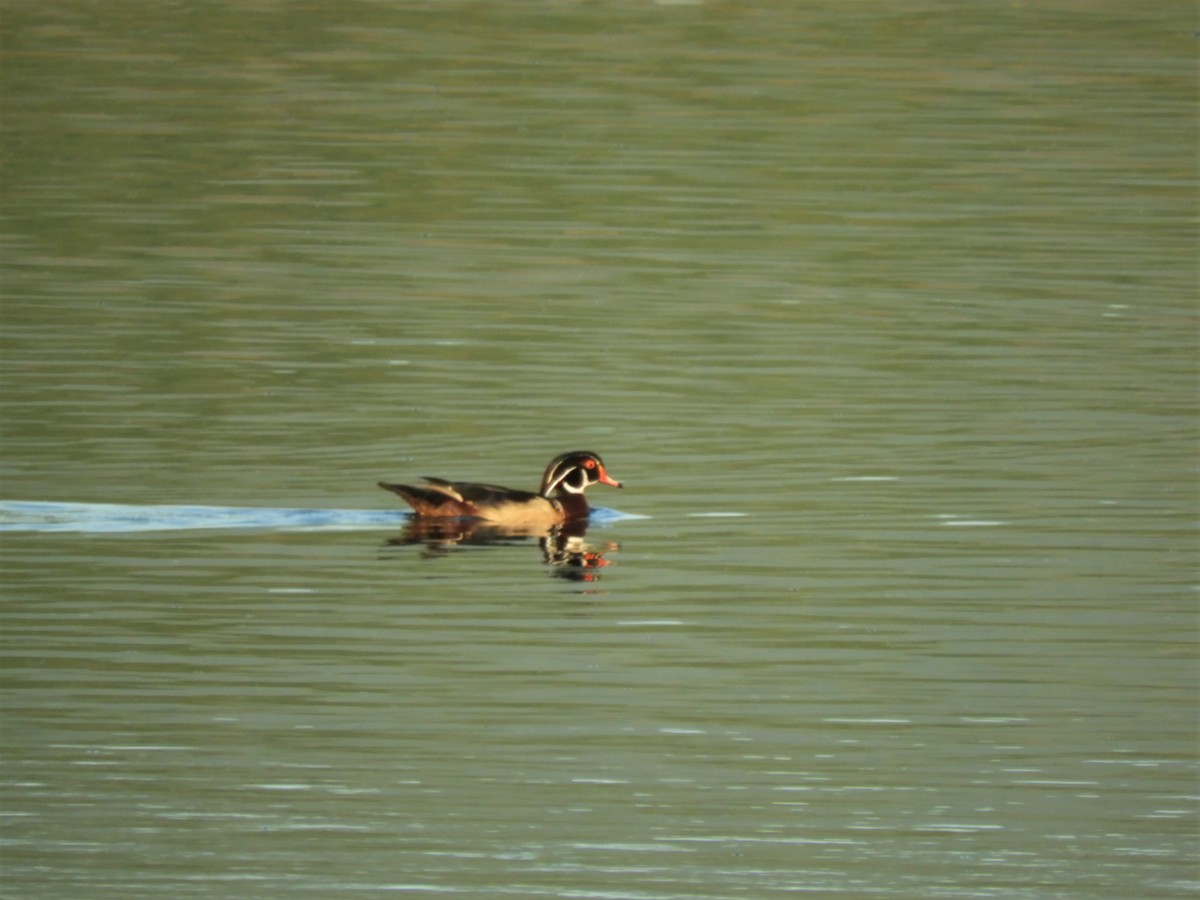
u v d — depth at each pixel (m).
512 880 13.82
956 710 16.62
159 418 25.52
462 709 16.53
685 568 20.23
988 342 30.05
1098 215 39.25
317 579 19.70
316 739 15.98
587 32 59.84
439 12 63.00
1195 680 17.30
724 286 33.59
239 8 63.53
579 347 29.50
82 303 31.73
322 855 14.17
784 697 16.91
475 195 40.81
